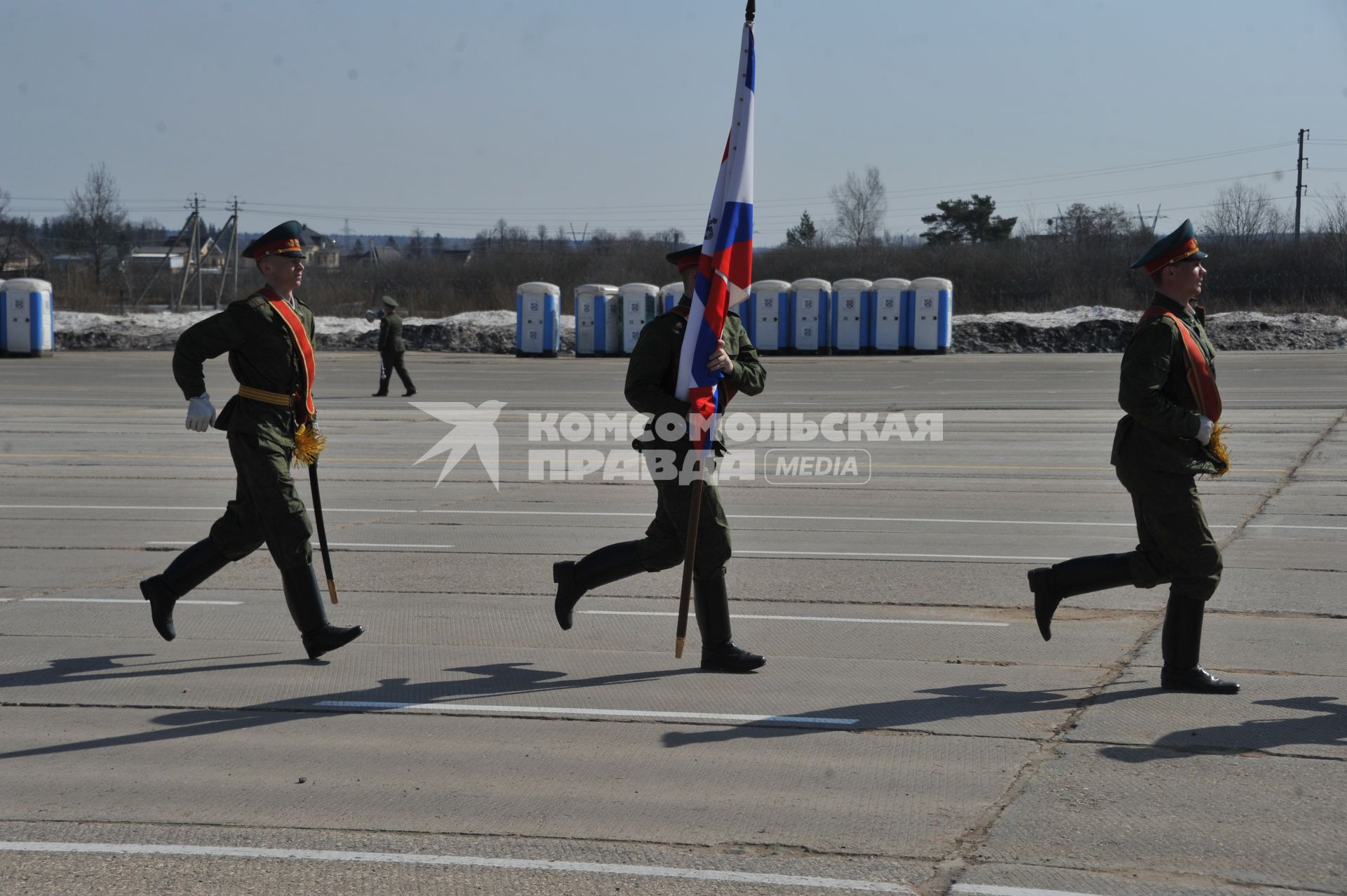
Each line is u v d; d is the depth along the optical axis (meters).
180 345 6.08
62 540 9.80
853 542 9.58
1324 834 4.16
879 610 7.49
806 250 66.50
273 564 8.92
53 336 41.75
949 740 5.17
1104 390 24.03
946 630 7.02
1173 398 5.70
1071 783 4.66
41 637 6.93
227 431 6.25
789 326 38.06
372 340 42.84
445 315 59.06
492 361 36.41
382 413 20.75
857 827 4.27
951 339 39.53
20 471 13.97
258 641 6.86
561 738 5.25
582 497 11.98
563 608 6.36
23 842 4.17
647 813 4.41
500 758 5.01
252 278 88.31
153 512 11.15
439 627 7.16
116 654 6.60
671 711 5.60
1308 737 5.15
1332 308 49.03
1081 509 11.06
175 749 5.12
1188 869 3.90
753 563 8.82
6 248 81.12
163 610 6.39
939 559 8.92
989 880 3.84
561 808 4.46
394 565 8.86
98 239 75.00
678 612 7.50
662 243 77.50
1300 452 14.53
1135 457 5.73
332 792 4.63
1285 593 7.68
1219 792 4.55
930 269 59.34
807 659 6.45
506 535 9.98
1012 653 6.53
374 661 6.45
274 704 5.73
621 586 8.23
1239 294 52.44
